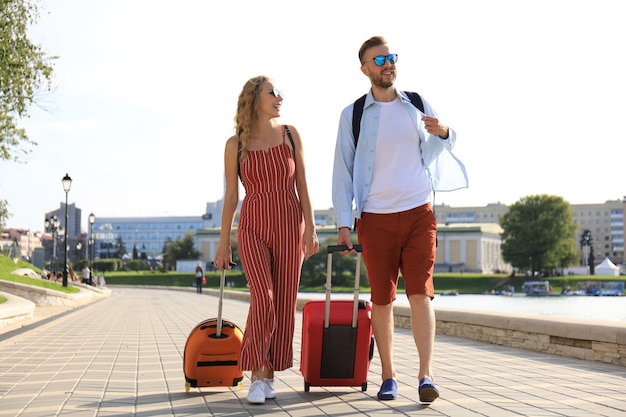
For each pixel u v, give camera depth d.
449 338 11.89
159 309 24.81
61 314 20.25
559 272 122.88
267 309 5.55
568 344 8.99
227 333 5.97
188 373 5.93
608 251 193.25
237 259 113.25
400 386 6.32
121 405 5.40
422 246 5.56
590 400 5.52
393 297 5.70
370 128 5.69
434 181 5.88
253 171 5.71
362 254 5.79
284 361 5.70
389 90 5.77
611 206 193.50
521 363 8.25
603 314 38.88
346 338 5.78
